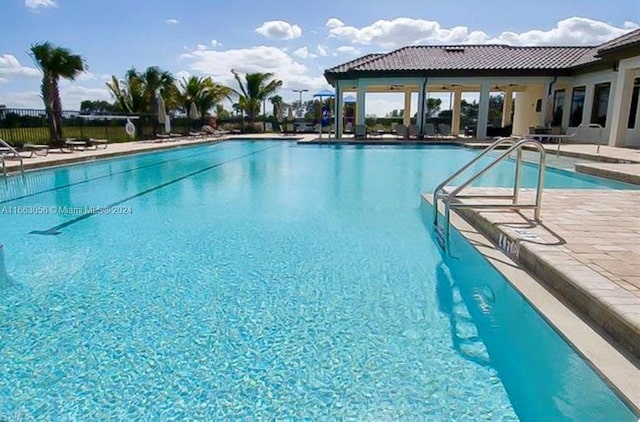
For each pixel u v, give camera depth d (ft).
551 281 10.33
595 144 48.91
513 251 12.64
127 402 7.17
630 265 10.20
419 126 61.72
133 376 7.85
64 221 19.10
